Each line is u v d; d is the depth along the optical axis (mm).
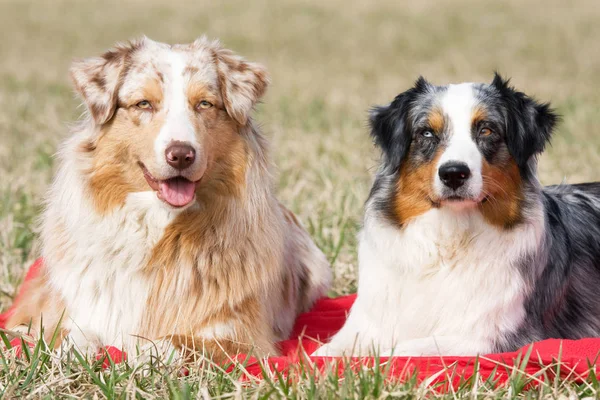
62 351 6562
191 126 6793
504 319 6961
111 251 7148
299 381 5891
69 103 22906
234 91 7180
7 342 6754
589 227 8094
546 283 7277
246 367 6523
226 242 7238
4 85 26453
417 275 7121
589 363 5996
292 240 8781
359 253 7633
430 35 38062
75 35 37844
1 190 13008
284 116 21453
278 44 36344
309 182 13977
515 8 44500
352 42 36781
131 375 6059
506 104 6977
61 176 7391
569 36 36625
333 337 7633
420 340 6938
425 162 6871
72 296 7250
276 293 7887
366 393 5691
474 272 6957
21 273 9688
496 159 6832
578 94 24078
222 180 7211
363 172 14602
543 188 8367
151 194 7035
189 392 5773
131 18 42719
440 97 6988
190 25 40719
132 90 6926
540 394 5750
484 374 6270
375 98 24422
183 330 7180
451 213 6895
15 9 45188
